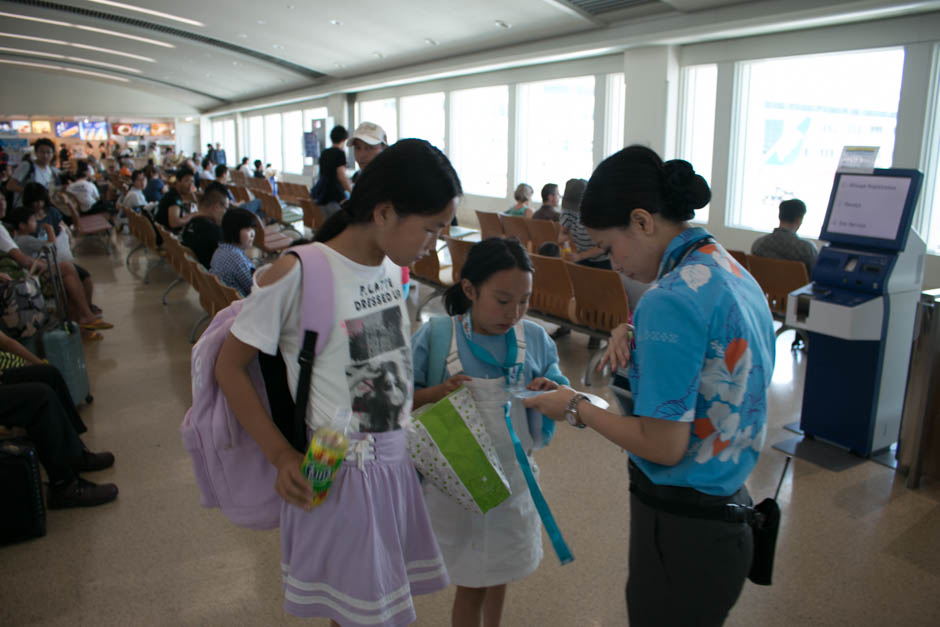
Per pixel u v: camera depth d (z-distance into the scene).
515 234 6.58
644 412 1.02
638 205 1.08
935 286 6.31
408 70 13.70
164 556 2.32
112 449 3.15
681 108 8.84
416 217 1.08
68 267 5.03
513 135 11.99
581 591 2.11
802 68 7.57
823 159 7.50
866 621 1.96
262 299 1.08
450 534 1.54
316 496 1.10
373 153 3.93
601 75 10.02
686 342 1.00
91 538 2.43
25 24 16.67
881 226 2.81
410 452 1.30
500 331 1.49
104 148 28.11
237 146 27.02
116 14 14.23
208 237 5.09
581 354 4.58
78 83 27.11
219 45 16.41
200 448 1.18
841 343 3.00
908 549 2.31
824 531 2.42
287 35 13.55
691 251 1.08
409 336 1.28
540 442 1.63
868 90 6.95
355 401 1.15
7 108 26.22
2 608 2.04
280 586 2.16
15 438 2.51
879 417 2.96
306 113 20.64
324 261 1.11
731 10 7.51
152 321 5.51
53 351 3.43
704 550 1.11
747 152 8.31
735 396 1.05
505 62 10.95
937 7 5.92
